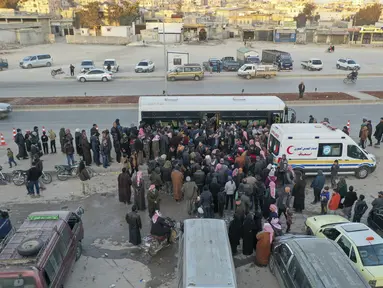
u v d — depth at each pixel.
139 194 13.31
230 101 20.38
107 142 17.20
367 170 16.31
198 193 13.69
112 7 94.94
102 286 9.70
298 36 83.00
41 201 14.37
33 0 143.38
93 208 13.84
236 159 14.73
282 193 12.36
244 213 11.24
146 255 11.04
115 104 29.30
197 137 17.12
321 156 15.86
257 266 10.58
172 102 20.05
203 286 7.48
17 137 18.30
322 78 42.34
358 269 8.30
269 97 21.31
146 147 17.50
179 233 11.04
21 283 7.55
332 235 10.39
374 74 44.19
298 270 8.35
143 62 45.50
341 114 27.28
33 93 34.31
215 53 62.84
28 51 64.75
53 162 18.25
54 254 8.59
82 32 85.44
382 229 11.61
